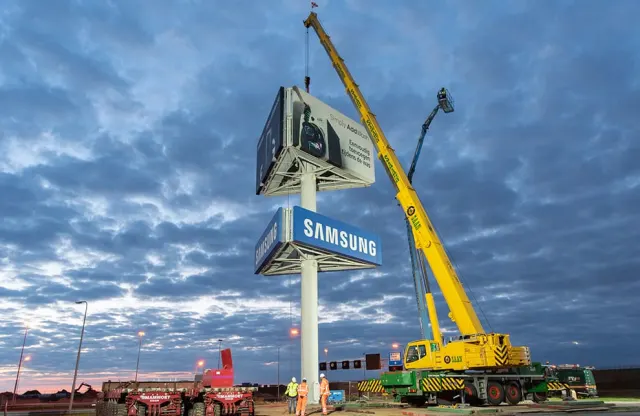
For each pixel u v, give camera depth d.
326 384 24.38
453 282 28.61
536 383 29.39
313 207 43.16
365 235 42.53
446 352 27.52
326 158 42.97
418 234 30.97
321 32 47.22
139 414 22.42
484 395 26.47
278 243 34.88
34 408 58.41
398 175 33.81
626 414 21.06
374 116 38.88
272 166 43.56
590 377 35.19
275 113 43.38
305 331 38.47
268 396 69.44
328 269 44.41
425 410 24.98
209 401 24.20
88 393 77.44
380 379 30.41
